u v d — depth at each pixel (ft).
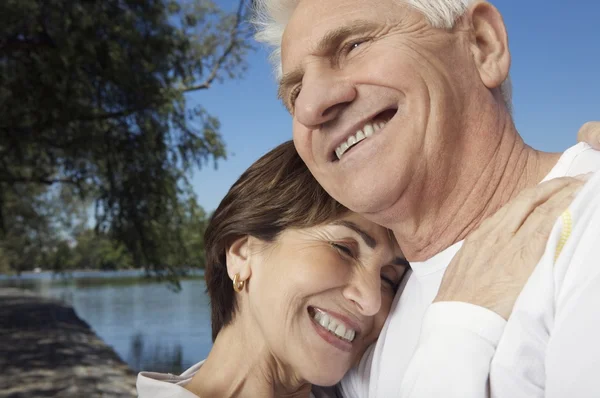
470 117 4.03
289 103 4.51
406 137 3.92
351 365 5.48
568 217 3.25
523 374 3.16
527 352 3.17
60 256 82.33
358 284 5.01
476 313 3.40
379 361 5.05
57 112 38.96
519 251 3.48
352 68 4.01
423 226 4.27
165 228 43.27
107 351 40.83
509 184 4.08
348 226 5.01
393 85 3.88
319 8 4.13
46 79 36.96
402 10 3.95
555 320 3.07
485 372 3.23
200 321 63.31
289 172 5.16
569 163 3.87
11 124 39.11
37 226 78.59
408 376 3.53
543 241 3.40
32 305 83.05
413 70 3.87
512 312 3.28
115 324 61.52
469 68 4.04
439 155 3.96
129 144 41.91
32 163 46.06
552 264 3.20
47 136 41.68
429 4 3.91
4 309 73.87
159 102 40.60
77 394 26.50
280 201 5.06
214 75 51.31
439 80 3.90
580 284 3.00
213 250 5.50
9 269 160.35
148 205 42.14
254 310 5.28
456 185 4.10
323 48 4.08
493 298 3.43
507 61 4.07
